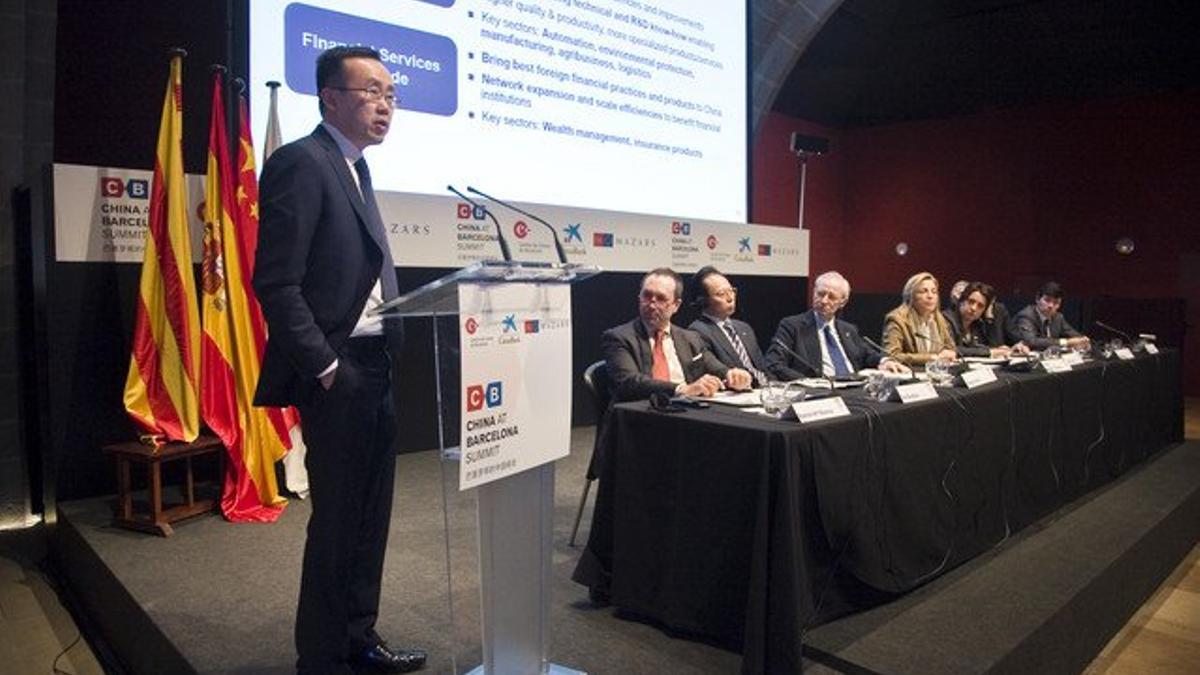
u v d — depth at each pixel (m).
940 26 6.89
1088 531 2.79
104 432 3.10
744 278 5.72
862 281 9.88
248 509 2.89
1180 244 7.62
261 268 1.46
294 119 3.37
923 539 2.20
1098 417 3.47
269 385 1.54
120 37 3.43
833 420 1.89
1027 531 2.78
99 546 2.56
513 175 4.08
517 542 1.52
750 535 1.78
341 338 1.52
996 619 1.98
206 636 1.90
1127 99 7.87
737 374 2.44
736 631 1.81
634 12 4.70
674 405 2.05
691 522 1.89
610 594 2.09
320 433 1.53
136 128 3.51
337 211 1.52
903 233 9.51
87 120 3.41
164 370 2.84
